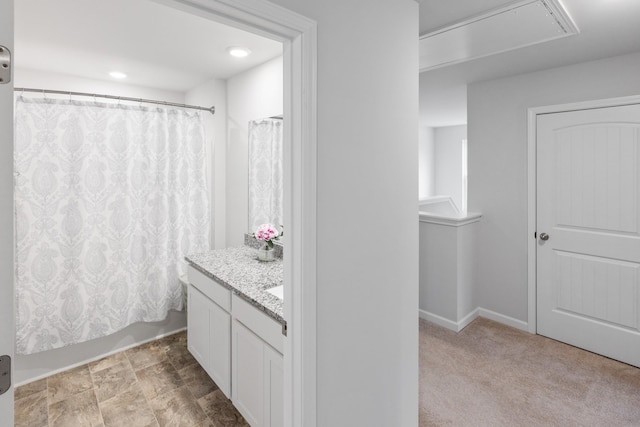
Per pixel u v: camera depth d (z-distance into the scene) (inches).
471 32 77.0
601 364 101.3
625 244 99.3
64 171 95.8
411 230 63.5
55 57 94.0
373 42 53.9
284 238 48.9
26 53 91.0
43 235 93.9
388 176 57.9
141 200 110.0
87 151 99.1
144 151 109.5
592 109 102.3
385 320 59.3
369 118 53.9
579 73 104.3
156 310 114.1
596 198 103.3
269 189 102.5
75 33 79.2
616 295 102.0
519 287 123.0
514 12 67.7
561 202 110.4
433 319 130.9
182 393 90.6
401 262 61.8
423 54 90.9
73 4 66.2
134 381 95.7
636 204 96.5
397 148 59.3
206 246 120.3
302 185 45.5
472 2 64.4
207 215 119.9
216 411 83.7
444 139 263.7
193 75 112.0
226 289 80.7
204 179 118.7
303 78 44.5
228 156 120.1
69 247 97.6
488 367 100.3
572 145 106.9
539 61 102.3
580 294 108.8
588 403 84.3
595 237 104.5
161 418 81.4
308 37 44.5
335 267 50.4
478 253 132.9
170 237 115.6
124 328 112.0
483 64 105.8
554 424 77.3
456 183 259.3
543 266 116.5
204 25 75.4
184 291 118.0
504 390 89.7
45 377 97.7
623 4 67.4
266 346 66.7
